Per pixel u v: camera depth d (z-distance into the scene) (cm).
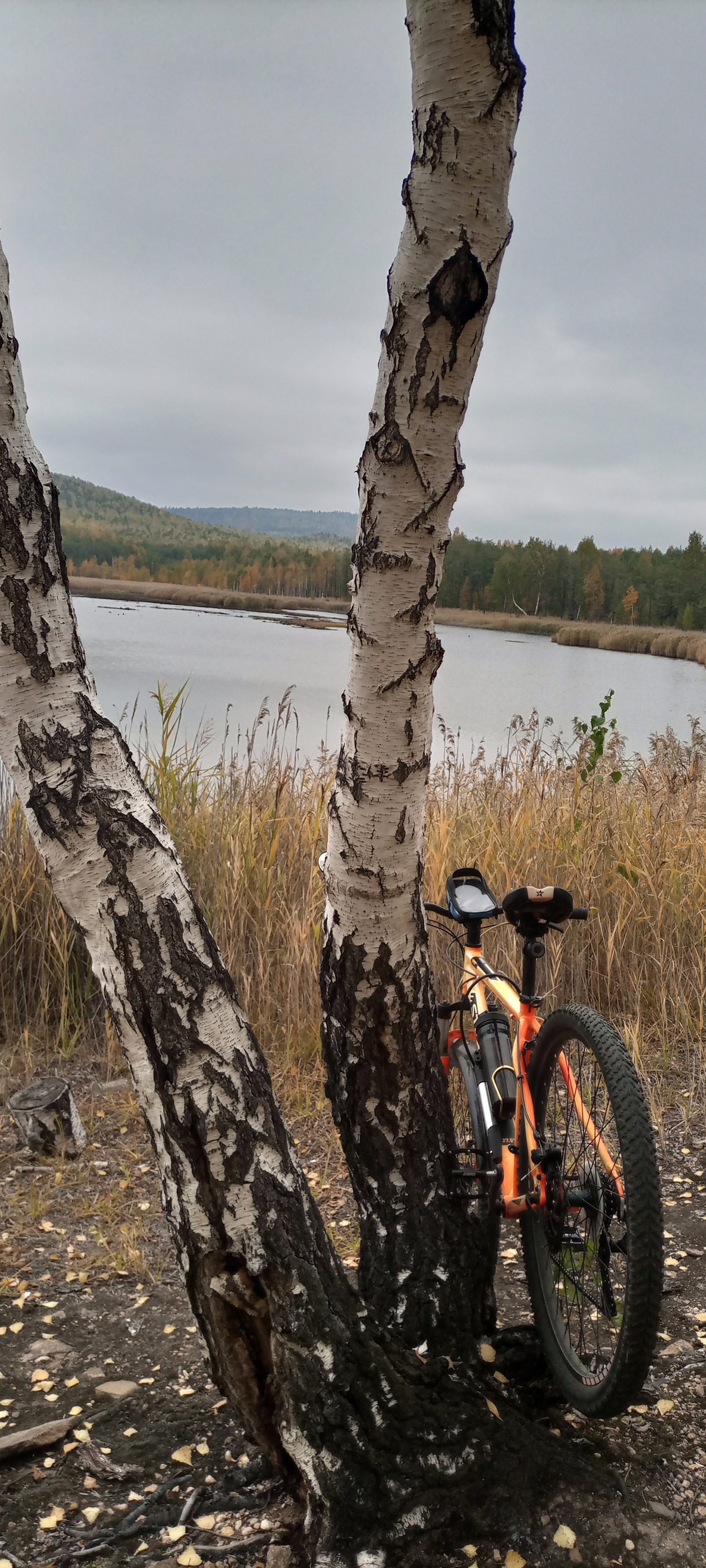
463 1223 251
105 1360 269
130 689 1478
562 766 649
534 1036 261
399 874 223
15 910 502
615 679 2456
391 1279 241
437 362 185
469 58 168
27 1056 460
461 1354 244
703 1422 232
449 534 203
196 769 587
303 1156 388
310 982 470
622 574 3403
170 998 189
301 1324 196
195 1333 281
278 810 557
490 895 327
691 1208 336
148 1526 208
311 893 506
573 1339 248
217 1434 237
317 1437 195
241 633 3612
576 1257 234
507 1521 198
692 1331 268
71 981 502
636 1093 201
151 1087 192
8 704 183
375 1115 241
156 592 6544
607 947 492
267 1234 195
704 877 528
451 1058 315
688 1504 207
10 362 172
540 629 3412
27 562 178
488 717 1456
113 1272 312
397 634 204
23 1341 278
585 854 529
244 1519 209
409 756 214
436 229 178
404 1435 201
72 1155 385
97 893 187
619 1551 194
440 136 174
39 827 186
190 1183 193
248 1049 199
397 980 232
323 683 1816
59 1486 221
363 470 199
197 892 523
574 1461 214
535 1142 241
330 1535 192
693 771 652
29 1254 323
